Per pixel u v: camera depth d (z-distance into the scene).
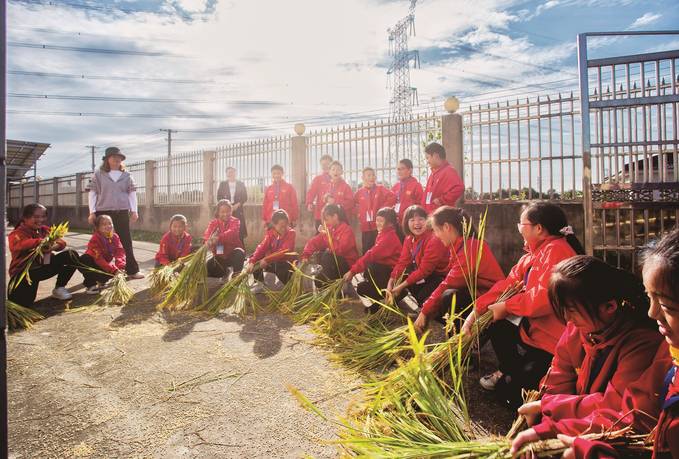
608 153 5.37
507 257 6.70
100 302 4.98
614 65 5.11
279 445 2.08
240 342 3.59
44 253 4.77
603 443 1.32
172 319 4.31
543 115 6.44
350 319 3.79
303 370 2.99
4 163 1.45
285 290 4.77
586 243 5.23
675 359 1.20
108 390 2.70
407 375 2.25
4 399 1.48
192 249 6.73
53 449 2.07
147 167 14.52
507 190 6.77
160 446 2.08
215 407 2.47
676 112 4.93
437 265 3.71
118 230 6.27
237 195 9.13
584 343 1.67
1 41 1.42
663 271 1.11
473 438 2.01
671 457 1.21
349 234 5.08
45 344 3.56
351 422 2.25
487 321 2.54
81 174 17.70
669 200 4.94
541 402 1.76
